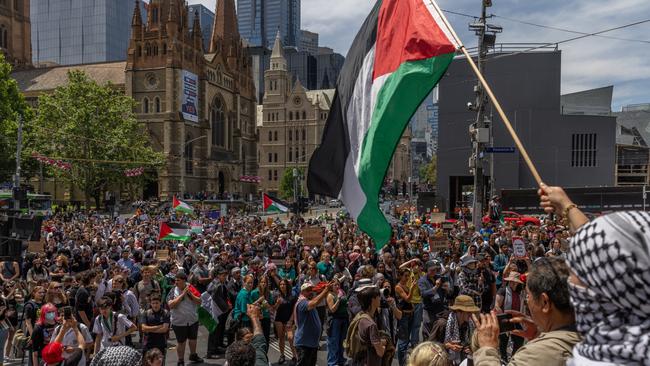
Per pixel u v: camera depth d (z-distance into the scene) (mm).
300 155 140625
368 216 7512
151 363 6445
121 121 70500
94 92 69438
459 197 52969
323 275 15125
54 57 195875
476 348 4285
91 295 11852
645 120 89562
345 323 10570
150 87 90750
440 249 17938
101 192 85062
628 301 1662
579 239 1806
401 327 10875
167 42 89875
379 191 7348
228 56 111500
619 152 73125
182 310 11750
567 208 2707
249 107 118062
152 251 19688
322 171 8344
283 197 121938
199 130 96250
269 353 12922
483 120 22375
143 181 75125
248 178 104250
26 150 62531
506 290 9898
